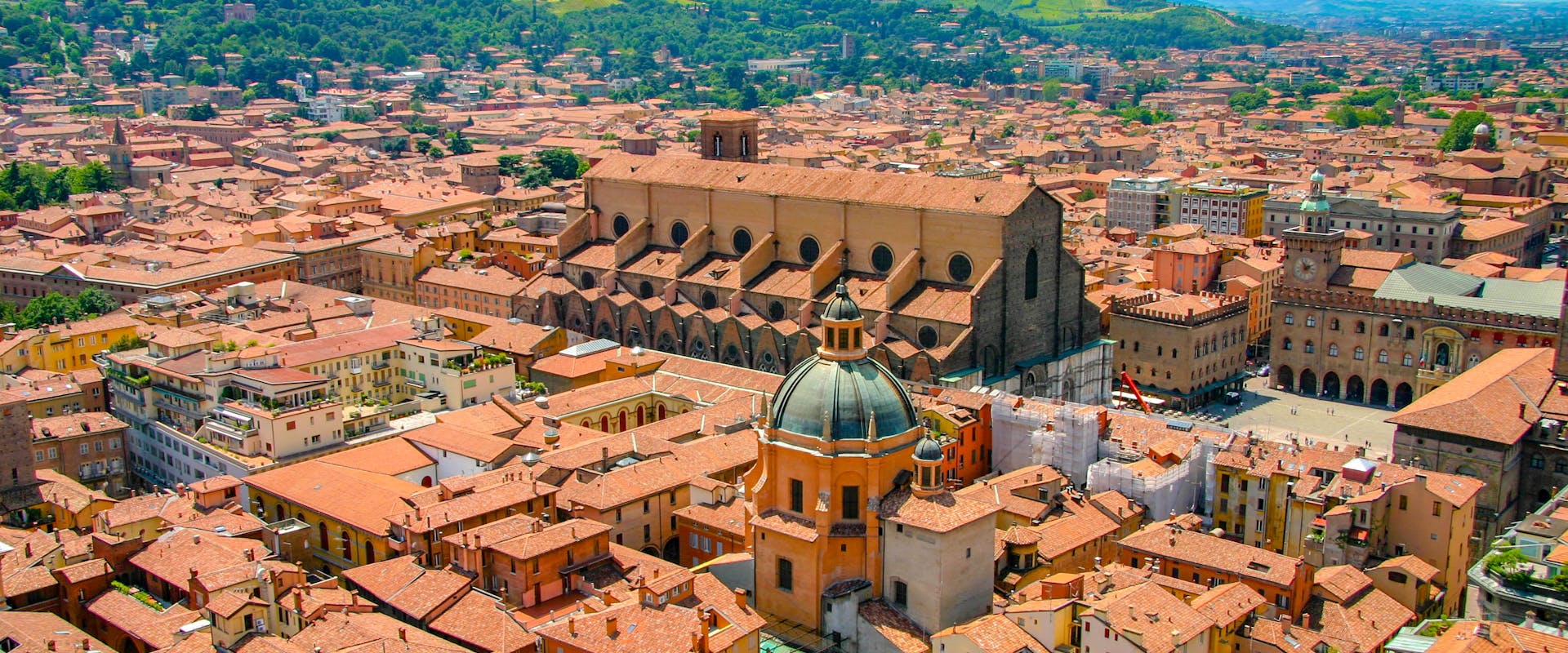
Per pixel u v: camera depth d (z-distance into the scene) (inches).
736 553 6417.3
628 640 5152.6
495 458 7214.6
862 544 5698.8
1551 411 7490.2
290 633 5541.3
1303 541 6510.8
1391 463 7485.2
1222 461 6993.1
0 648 5260.8
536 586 5777.6
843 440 5615.2
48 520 7076.8
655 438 7421.3
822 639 5698.8
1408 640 5236.2
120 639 5748.0
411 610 5674.2
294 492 6875.0
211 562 5944.9
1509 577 5172.2
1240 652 5378.9
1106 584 5684.1
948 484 6338.6
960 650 5236.2
